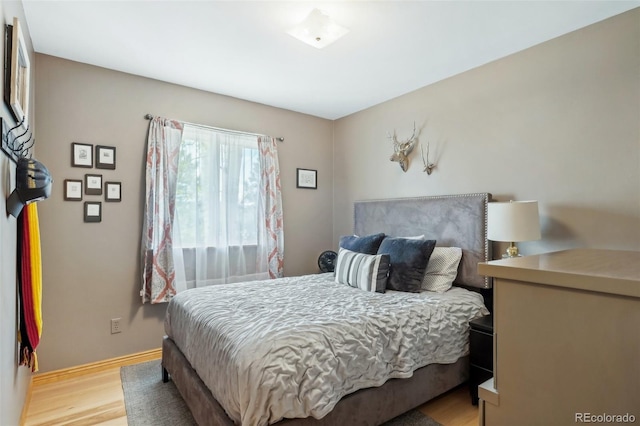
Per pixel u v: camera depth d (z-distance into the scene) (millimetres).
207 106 3389
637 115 2035
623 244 2078
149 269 2990
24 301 1791
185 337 2105
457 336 2176
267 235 3678
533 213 2234
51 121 2635
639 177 2025
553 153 2393
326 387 1490
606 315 525
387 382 1812
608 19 2141
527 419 621
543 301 601
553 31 2303
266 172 3701
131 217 2969
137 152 3004
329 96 3535
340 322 1762
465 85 2930
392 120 3596
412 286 2549
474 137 2865
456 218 2848
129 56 2656
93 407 2191
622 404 510
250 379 1366
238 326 1713
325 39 2252
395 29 2268
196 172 3281
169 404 2211
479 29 2271
